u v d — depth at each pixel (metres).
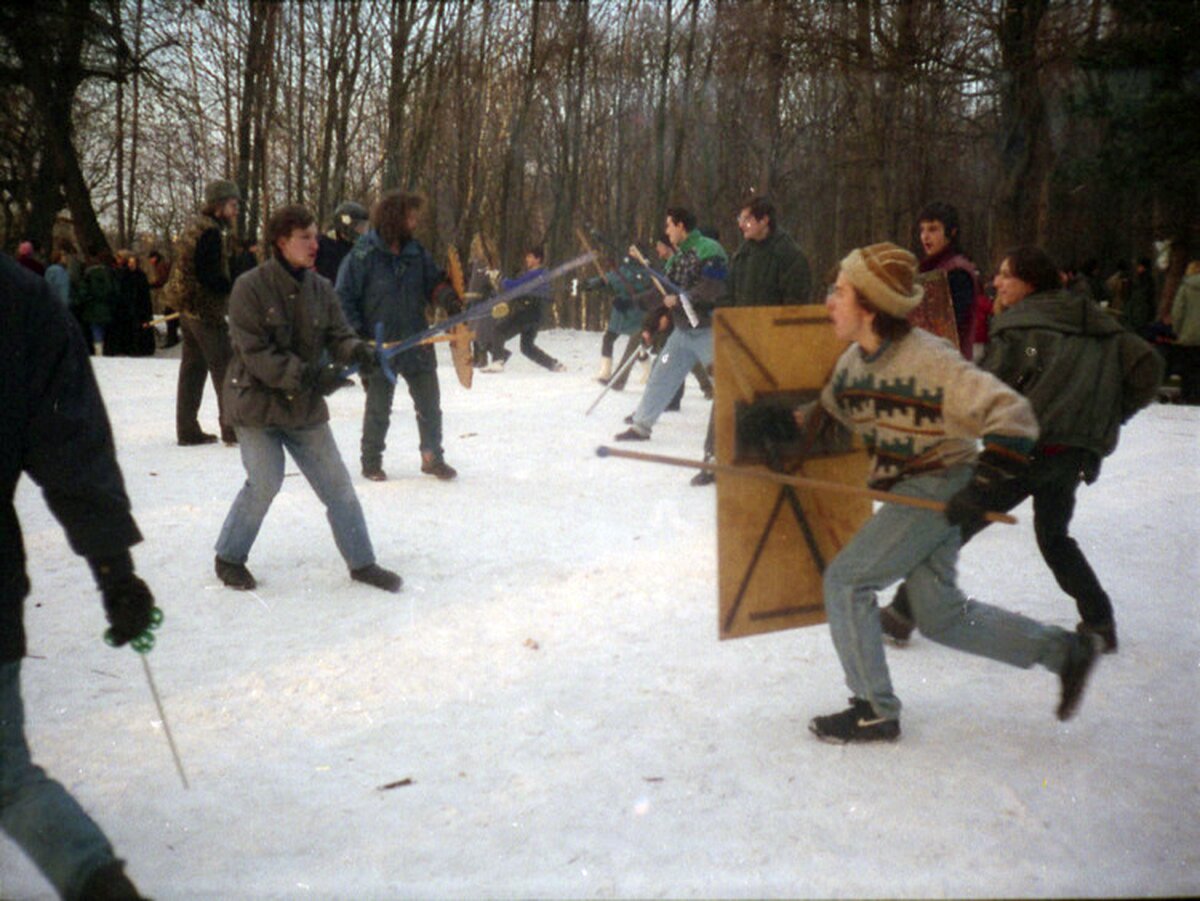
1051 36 21.33
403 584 5.39
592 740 3.75
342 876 2.95
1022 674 4.38
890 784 3.45
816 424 3.83
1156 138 19.61
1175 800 3.37
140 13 23.59
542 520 6.58
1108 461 8.89
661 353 8.87
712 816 3.25
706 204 30.92
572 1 29.16
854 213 31.11
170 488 7.25
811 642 4.69
